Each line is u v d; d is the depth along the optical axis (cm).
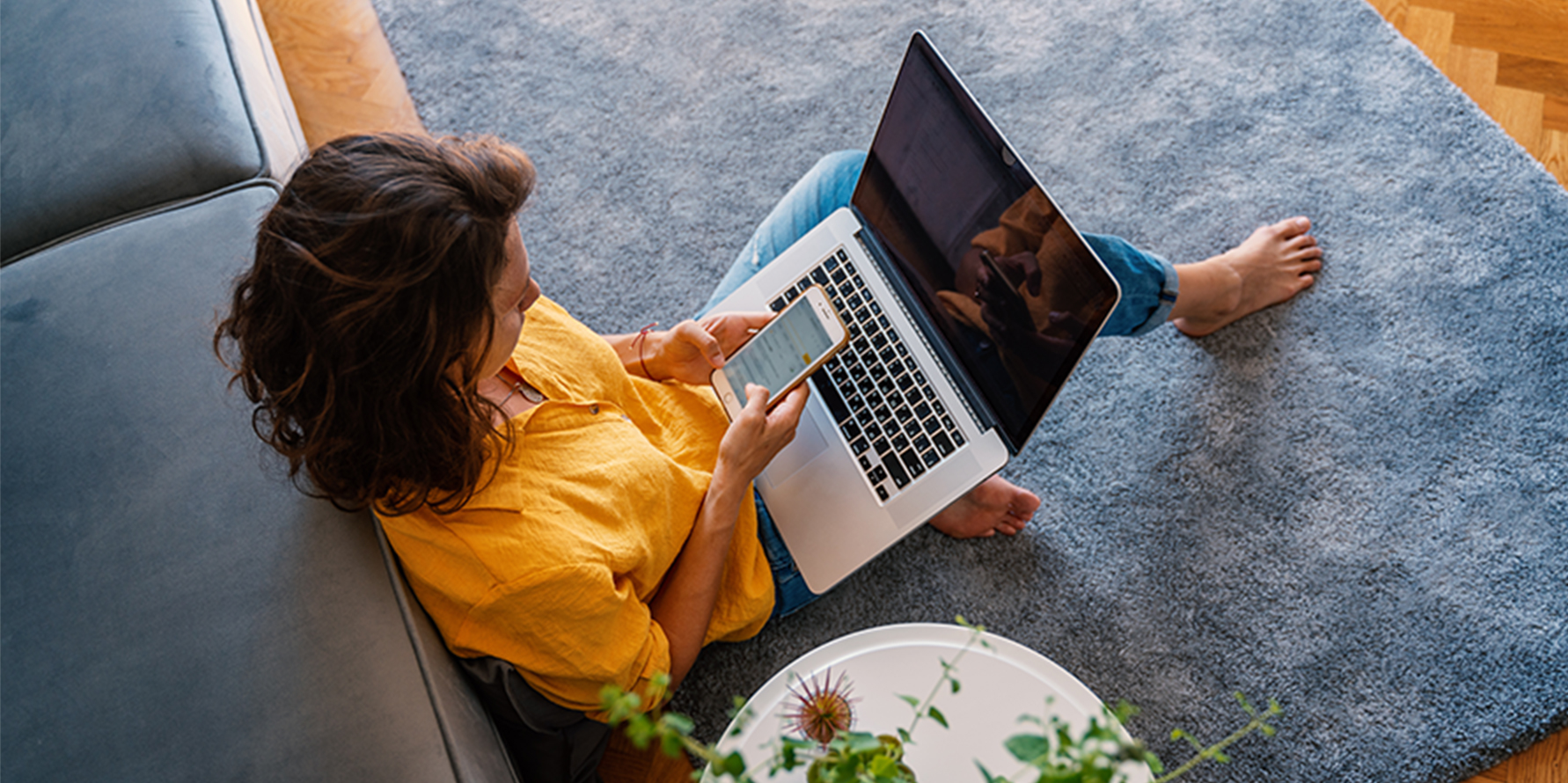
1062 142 156
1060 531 129
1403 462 127
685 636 93
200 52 125
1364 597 120
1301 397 133
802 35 172
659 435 106
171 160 117
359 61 179
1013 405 100
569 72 174
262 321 63
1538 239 138
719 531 95
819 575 106
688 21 175
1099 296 87
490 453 74
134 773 78
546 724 86
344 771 78
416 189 60
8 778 79
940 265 105
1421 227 142
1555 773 110
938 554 129
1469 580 119
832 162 125
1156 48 161
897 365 109
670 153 164
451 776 78
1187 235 147
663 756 120
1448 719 113
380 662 82
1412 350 134
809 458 109
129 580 87
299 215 60
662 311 151
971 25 169
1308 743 113
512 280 72
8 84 125
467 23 181
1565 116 150
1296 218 141
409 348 62
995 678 88
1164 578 124
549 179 164
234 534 88
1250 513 127
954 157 99
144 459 93
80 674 83
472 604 77
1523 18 157
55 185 117
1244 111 154
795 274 118
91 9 128
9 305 105
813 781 53
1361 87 153
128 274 105
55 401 97
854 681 90
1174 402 135
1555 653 114
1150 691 118
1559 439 125
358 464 67
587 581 76
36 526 91
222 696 81
